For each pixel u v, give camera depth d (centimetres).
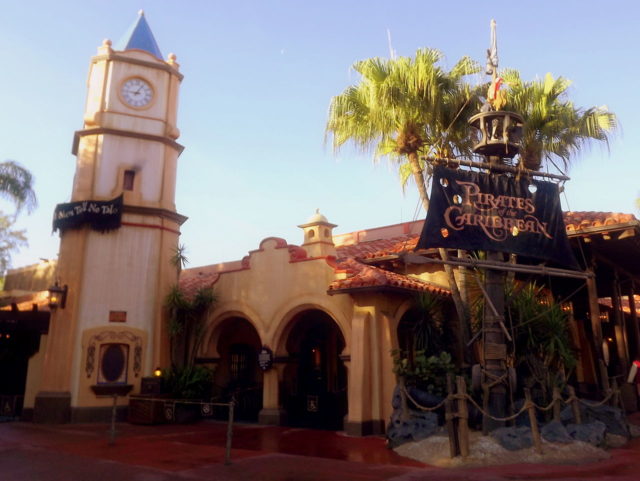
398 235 2209
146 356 1680
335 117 1440
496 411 1116
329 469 915
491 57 1312
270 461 983
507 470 875
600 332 1448
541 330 1266
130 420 1562
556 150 1521
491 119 1268
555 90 1526
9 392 1744
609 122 1474
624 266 1833
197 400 1638
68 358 1588
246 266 1686
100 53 1844
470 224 1182
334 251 1697
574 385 1709
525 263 1554
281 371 1562
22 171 1955
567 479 805
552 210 1255
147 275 1731
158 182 1816
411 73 1352
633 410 1689
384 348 1360
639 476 823
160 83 1891
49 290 1605
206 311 1747
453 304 1564
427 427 1108
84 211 1664
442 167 1208
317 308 1498
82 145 1784
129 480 845
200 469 918
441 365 1245
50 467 946
